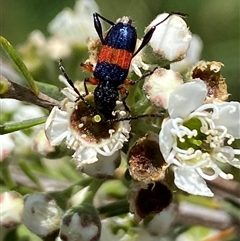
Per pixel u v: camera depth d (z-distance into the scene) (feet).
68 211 0.27
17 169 0.34
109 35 0.27
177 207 0.31
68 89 0.26
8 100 0.36
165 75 0.26
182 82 0.26
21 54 0.36
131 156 0.26
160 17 0.28
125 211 0.28
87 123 0.26
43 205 0.28
